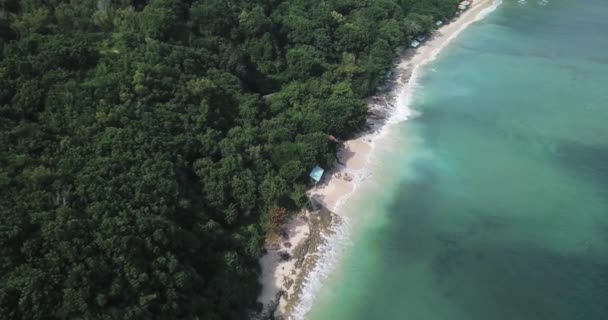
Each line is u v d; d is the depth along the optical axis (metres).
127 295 56.56
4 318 49.22
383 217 89.00
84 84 79.38
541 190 96.56
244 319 68.75
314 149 93.06
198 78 93.00
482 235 86.06
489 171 101.38
